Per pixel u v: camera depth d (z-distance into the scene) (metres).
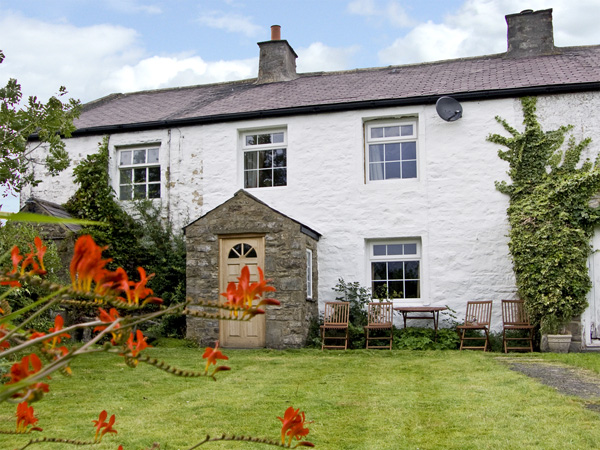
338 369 7.82
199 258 11.11
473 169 11.50
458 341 10.59
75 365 8.01
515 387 6.24
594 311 10.39
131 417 5.05
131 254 12.31
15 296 7.30
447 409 5.30
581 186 10.36
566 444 4.15
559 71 12.04
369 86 13.29
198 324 10.96
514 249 10.53
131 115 14.47
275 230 10.74
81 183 13.16
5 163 7.66
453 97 11.65
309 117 12.50
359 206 11.99
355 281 11.81
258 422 4.88
